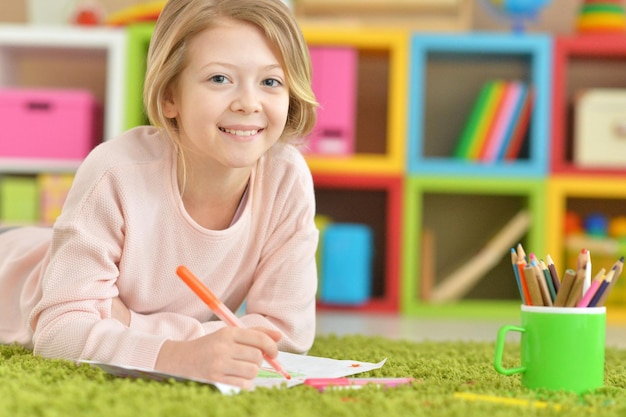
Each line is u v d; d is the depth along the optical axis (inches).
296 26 44.2
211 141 42.7
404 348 59.1
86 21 116.7
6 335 51.6
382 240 122.6
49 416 29.5
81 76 127.9
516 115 108.5
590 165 106.5
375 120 124.3
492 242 109.1
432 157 122.0
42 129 109.2
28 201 107.3
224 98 42.2
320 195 123.1
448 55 114.9
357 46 109.2
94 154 47.6
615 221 109.5
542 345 38.4
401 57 107.8
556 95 107.3
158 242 47.8
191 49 42.7
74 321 42.6
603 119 106.5
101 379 37.2
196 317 51.1
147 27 108.5
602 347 39.1
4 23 126.8
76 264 44.4
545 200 106.2
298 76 44.2
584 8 112.3
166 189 47.1
